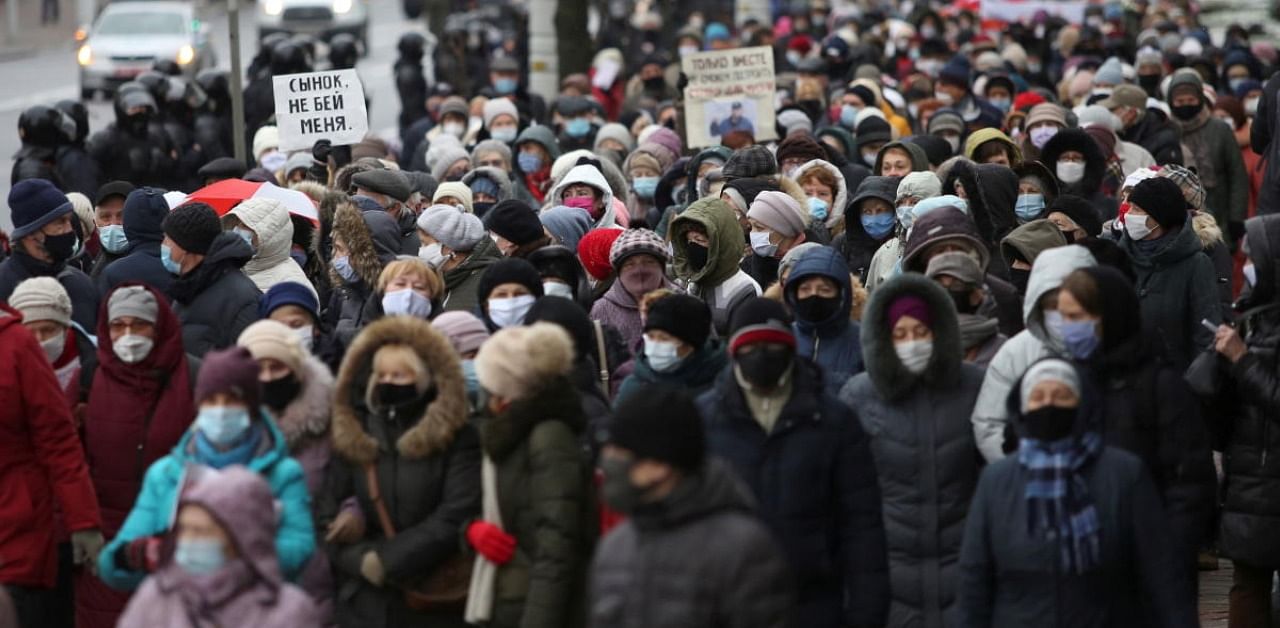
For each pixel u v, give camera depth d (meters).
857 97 41.94
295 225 28.08
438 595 17.52
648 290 23.17
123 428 19.19
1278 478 19.20
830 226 29.12
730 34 77.94
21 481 18.97
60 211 23.42
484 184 32.06
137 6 95.00
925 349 17.88
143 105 39.38
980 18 74.94
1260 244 19.33
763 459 16.69
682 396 13.39
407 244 28.28
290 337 17.95
